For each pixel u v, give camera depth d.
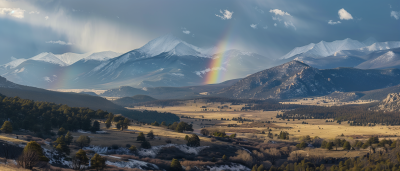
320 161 167.00
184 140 181.00
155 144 158.75
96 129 184.62
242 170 142.25
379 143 197.75
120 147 140.88
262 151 179.75
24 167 70.81
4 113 180.00
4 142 90.81
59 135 151.75
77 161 93.88
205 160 146.50
